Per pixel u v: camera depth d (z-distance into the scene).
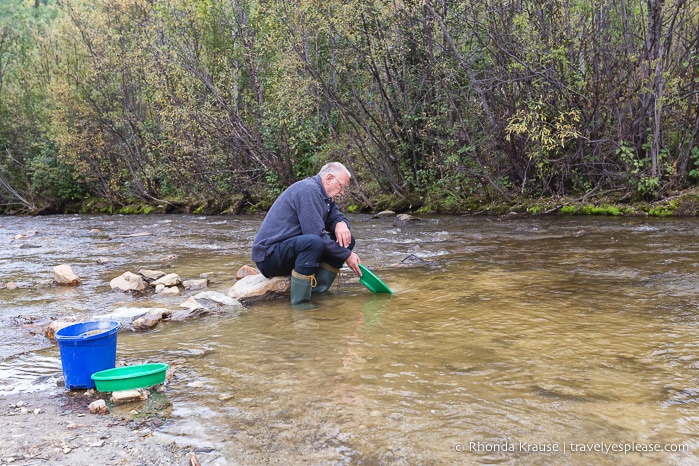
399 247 7.77
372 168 14.59
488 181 12.79
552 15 11.14
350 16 12.55
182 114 16.88
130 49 20.02
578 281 5.14
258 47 15.91
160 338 3.89
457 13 12.20
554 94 11.46
